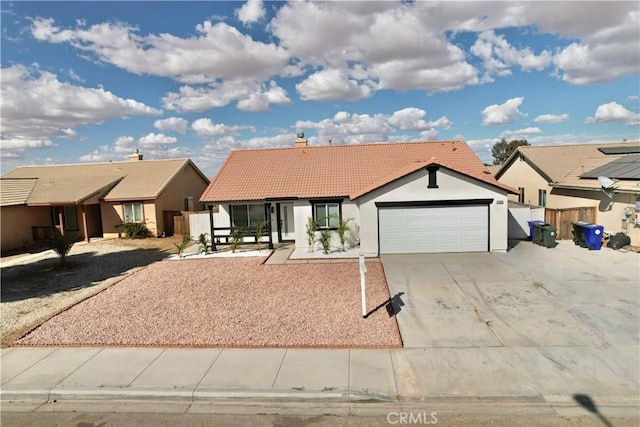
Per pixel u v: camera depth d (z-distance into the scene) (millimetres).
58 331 10219
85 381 7648
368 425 6199
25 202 24328
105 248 22656
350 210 19625
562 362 7762
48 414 6875
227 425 6359
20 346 9375
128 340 9516
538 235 18312
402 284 13109
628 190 16828
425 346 8602
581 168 22516
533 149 27438
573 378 7203
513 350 8297
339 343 8875
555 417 6211
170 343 9242
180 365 8148
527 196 27078
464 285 12742
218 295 12789
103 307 12055
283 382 7340
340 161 22797
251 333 9625
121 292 13602
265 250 19703
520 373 7406
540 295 11562
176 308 11688
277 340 9164
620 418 6148
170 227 26688
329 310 10969
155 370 7980
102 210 26203
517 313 10281
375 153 23500
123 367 8164
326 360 8117
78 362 8453
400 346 8625
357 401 6844
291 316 10641
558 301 11031
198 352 8703
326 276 14477
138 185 26891
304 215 19797
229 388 7211
